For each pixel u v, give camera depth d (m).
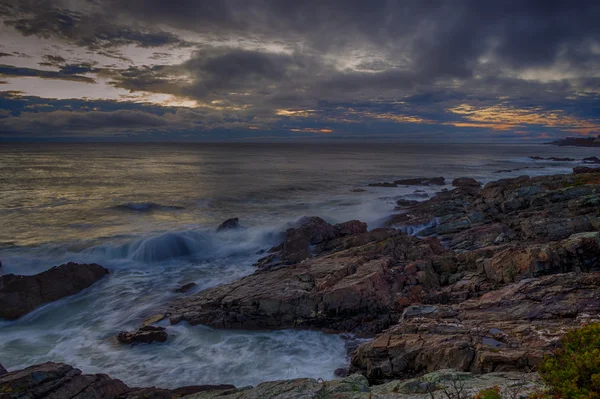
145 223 36.91
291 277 20.31
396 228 33.22
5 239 30.48
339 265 21.08
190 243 29.78
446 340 11.68
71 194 50.94
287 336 16.72
